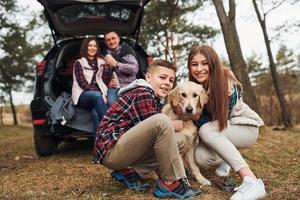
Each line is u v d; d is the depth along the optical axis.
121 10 5.19
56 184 3.62
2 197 3.14
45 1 4.77
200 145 3.33
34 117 4.82
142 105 2.85
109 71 4.74
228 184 3.08
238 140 3.27
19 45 12.02
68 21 5.30
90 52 4.70
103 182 3.53
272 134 6.66
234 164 2.92
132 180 3.12
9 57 12.48
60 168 4.32
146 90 2.88
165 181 2.87
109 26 5.45
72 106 4.64
